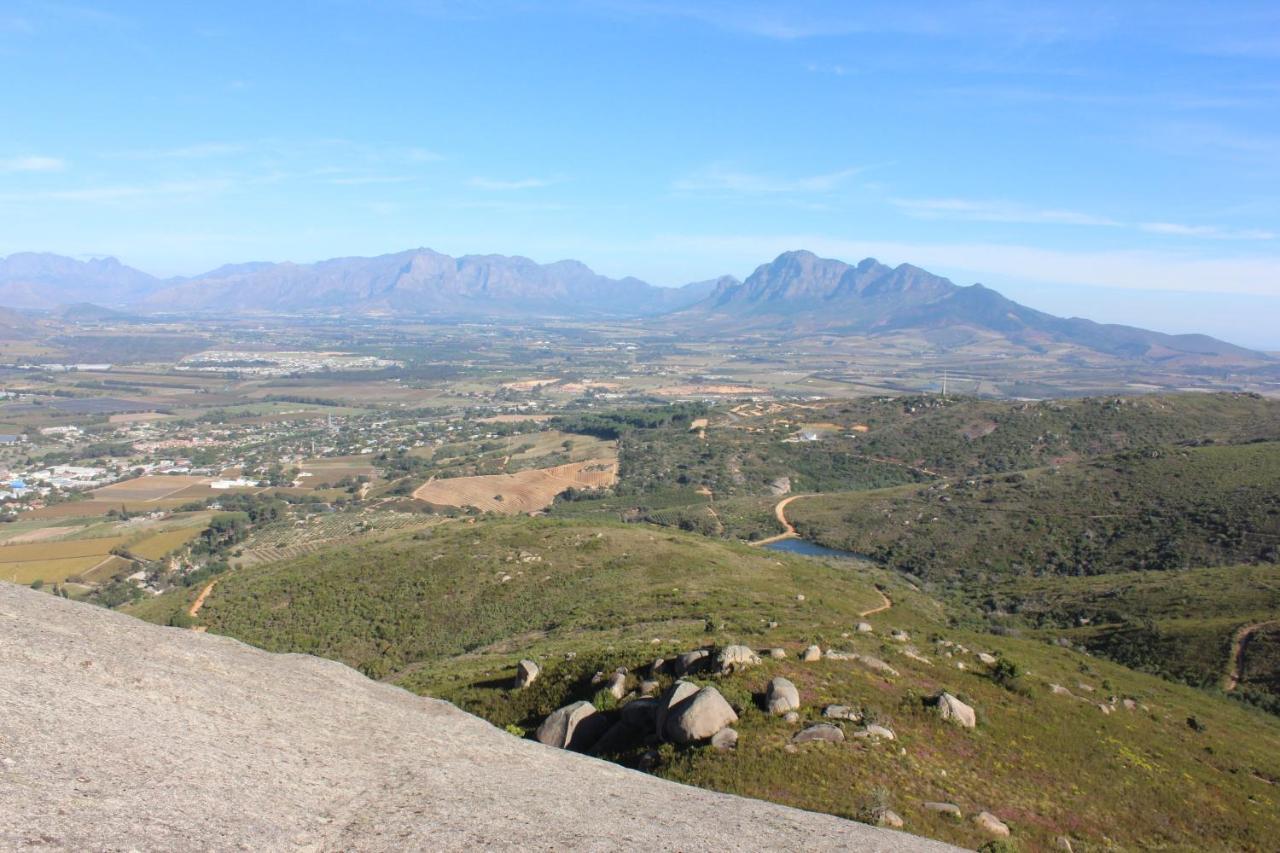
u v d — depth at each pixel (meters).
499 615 65.94
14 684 11.64
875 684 28.88
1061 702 33.28
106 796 9.49
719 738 22.06
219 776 11.15
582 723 24.97
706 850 12.29
